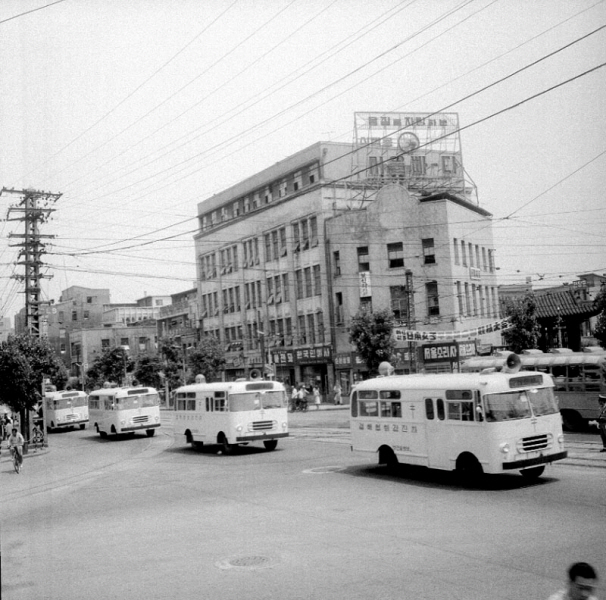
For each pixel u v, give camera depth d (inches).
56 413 1996.8
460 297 2066.9
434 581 352.8
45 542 504.1
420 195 2356.1
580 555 380.5
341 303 2207.2
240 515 562.9
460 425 647.8
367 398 781.9
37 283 1487.5
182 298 3619.6
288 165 2459.4
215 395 1068.5
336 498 614.2
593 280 2313.0
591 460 706.8
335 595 340.8
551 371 1040.2
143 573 401.7
